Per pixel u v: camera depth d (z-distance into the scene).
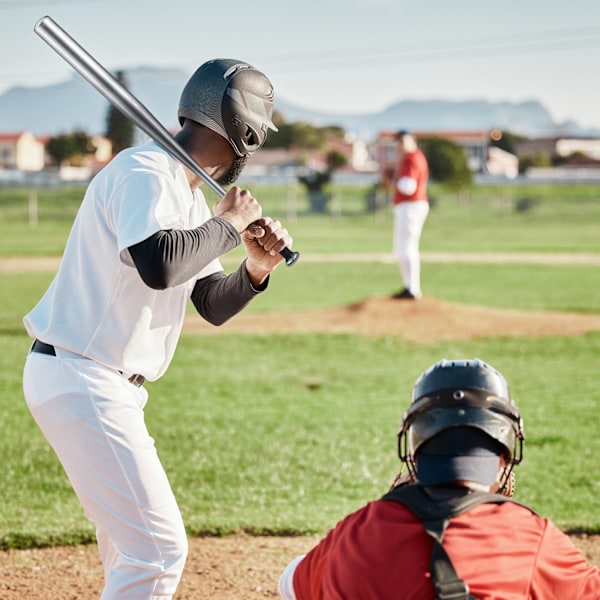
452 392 2.61
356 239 36.91
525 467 7.29
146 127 3.41
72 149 92.56
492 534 2.47
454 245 33.19
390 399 9.75
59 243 32.75
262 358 11.89
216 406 9.39
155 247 3.20
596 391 9.99
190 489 6.86
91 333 3.46
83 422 3.42
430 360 11.76
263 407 9.38
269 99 3.71
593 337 13.20
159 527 3.46
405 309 14.34
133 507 3.44
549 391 10.00
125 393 3.50
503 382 2.68
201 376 10.80
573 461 7.45
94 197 3.44
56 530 5.84
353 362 11.63
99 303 3.46
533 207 55.84
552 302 17.22
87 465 3.44
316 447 7.96
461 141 113.94
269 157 120.00
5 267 24.28
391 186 14.76
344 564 2.50
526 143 140.12
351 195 64.25
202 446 7.96
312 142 123.69
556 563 2.50
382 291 19.86
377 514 2.54
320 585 2.65
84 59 3.35
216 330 13.92
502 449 2.61
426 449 2.61
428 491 2.55
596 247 31.41
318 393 10.02
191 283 3.69
